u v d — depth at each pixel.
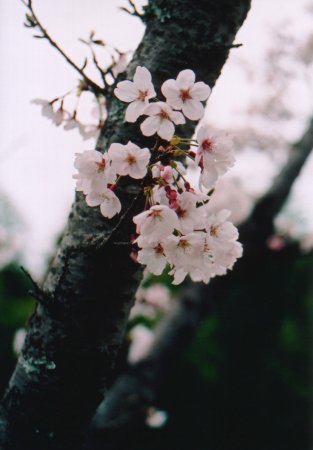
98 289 0.66
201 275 0.63
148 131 0.58
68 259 0.67
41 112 0.76
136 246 0.62
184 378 3.60
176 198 0.58
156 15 0.69
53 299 0.66
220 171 0.60
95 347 0.67
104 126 0.69
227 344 3.95
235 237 0.61
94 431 1.47
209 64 0.69
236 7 0.69
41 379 0.67
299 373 3.97
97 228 0.66
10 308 3.47
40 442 0.67
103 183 0.59
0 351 3.24
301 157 1.69
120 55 0.76
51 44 0.69
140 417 1.53
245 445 3.67
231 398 3.76
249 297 4.00
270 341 4.05
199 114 0.59
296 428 3.74
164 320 1.67
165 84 0.59
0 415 0.69
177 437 3.45
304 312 4.13
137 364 1.61
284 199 1.69
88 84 0.72
